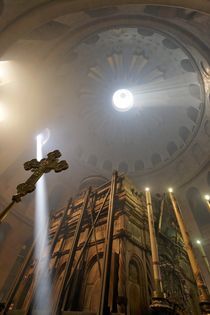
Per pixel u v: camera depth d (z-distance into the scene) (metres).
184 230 4.35
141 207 5.98
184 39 11.27
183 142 19.52
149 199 5.26
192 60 13.84
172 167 19.84
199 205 17.66
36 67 10.02
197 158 17.83
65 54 11.08
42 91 11.40
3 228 15.62
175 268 5.45
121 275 3.77
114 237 4.71
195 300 5.35
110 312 2.92
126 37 16.92
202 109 16.19
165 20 10.45
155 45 16.81
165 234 6.00
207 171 16.92
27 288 5.48
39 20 7.38
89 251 5.02
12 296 4.26
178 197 18.25
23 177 16.36
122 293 3.46
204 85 14.91
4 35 7.14
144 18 10.53
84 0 7.29
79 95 19.36
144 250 4.92
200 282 3.20
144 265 4.59
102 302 2.91
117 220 5.19
